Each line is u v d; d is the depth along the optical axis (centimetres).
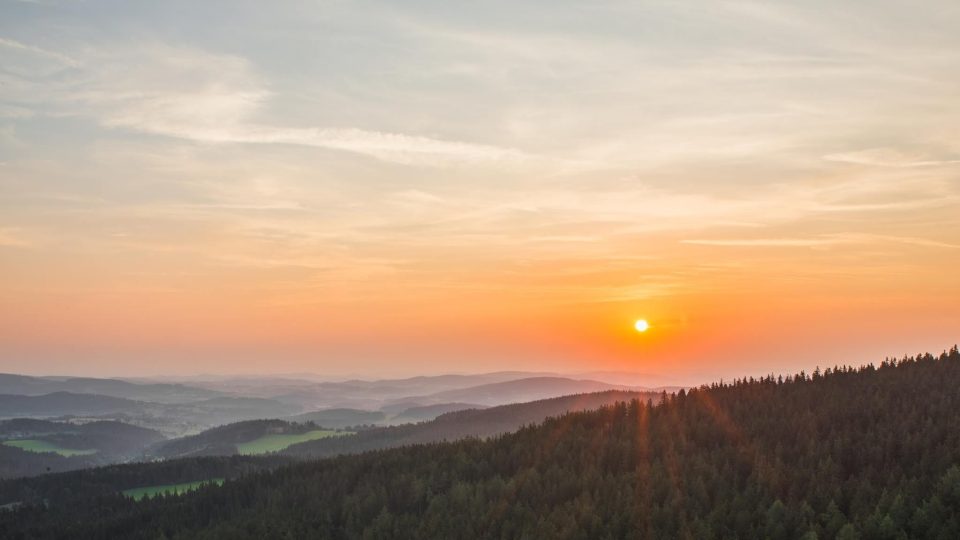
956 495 8744
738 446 12631
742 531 9662
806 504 9506
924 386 13375
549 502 12231
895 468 10150
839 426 12525
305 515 14062
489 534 11344
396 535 12169
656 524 10350
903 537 8294
